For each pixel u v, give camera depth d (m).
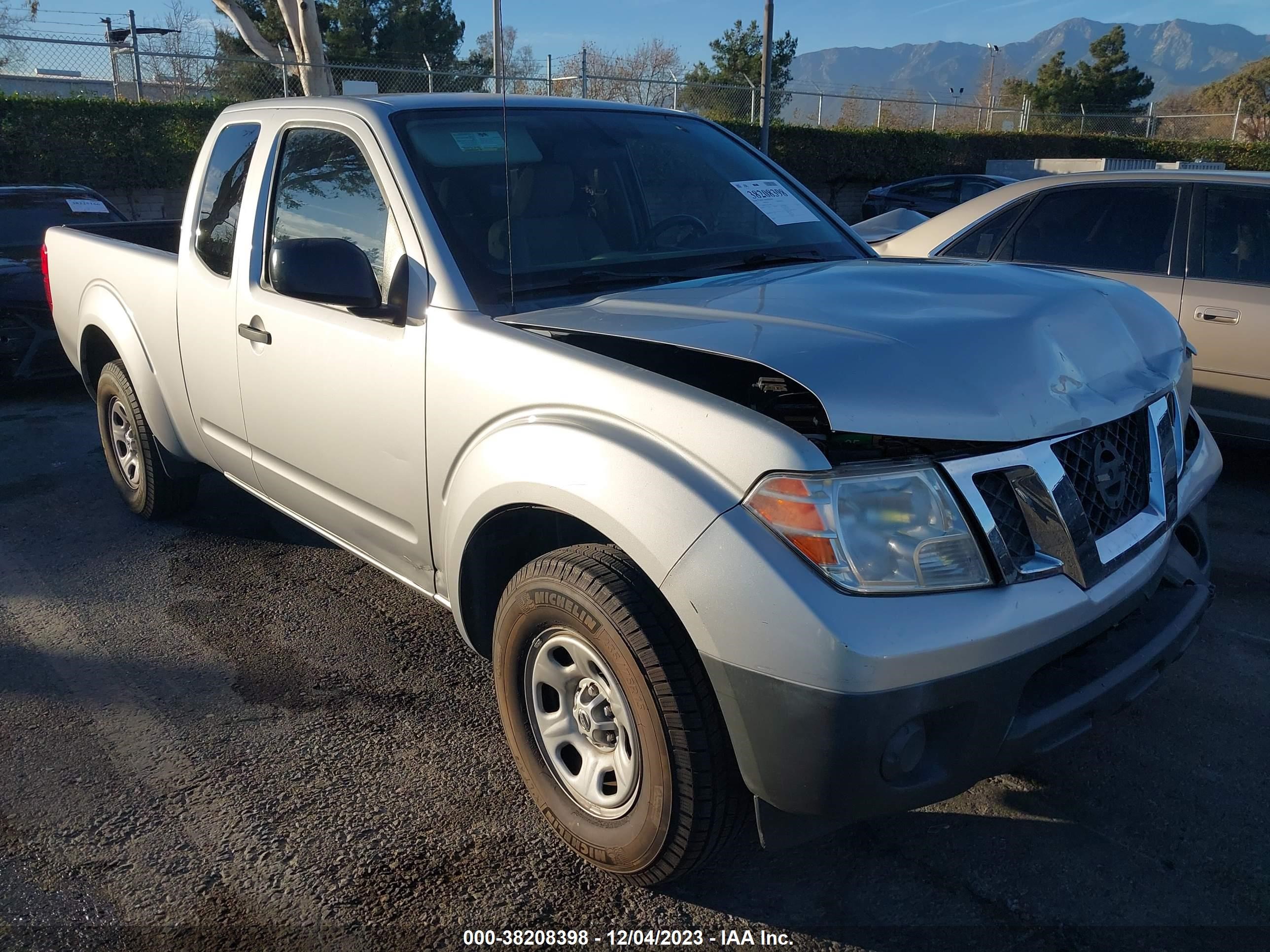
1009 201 6.21
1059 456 2.25
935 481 2.09
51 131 14.97
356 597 4.24
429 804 2.87
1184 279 5.41
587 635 2.34
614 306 2.72
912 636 1.97
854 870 2.60
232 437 3.96
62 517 5.18
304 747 3.15
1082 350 2.46
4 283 7.18
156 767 3.04
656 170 3.59
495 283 2.93
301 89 17.33
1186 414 2.95
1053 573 2.18
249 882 2.55
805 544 2.01
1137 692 2.45
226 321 3.75
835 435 2.32
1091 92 54.94
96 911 2.45
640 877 2.44
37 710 3.37
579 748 2.56
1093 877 2.56
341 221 3.31
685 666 2.19
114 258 4.68
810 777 2.04
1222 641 3.80
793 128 22.73
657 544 2.16
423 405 2.88
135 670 3.63
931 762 2.12
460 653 3.76
